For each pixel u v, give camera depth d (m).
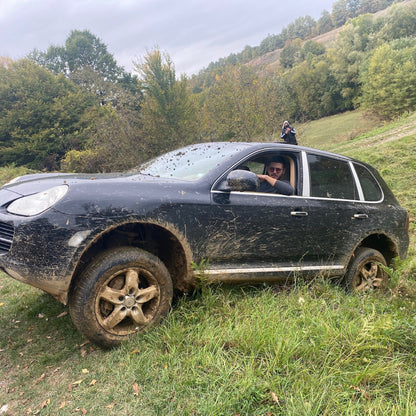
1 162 33.28
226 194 3.05
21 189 2.90
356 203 3.98
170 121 22.98
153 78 23.77
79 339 2.83
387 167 11.25
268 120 21.25
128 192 2.66
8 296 3.91
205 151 3.69
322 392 2.04
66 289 2.43
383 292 4.17
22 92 34.59
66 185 2.61
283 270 3.37
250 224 3.11
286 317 2.88
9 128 33.22
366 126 54.91
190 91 25.50
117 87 46.94
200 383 2.13
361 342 2.46
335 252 3.72
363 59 73.62
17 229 2.41
